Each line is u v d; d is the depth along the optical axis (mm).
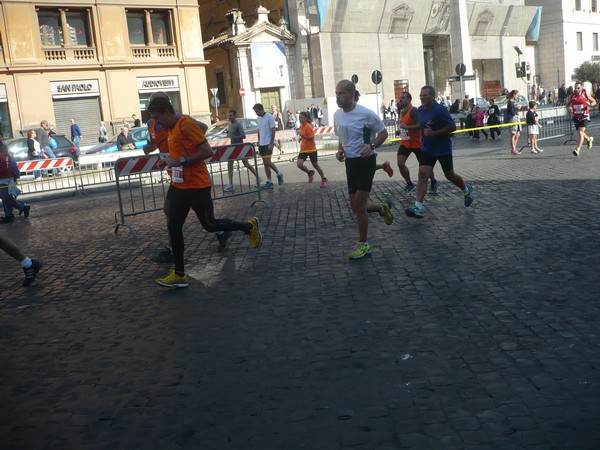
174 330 5578
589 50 67250
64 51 32406
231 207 12938
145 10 35031
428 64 54844
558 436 3361
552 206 9867
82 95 33094
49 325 6031
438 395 3924
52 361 5047
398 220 9727
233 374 4500
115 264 8555
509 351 4520
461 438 3404
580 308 5277
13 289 7582
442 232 8609
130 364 4859
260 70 41125
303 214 11250
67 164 20141
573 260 6730
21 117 31266
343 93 7215
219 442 3555
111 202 16859
